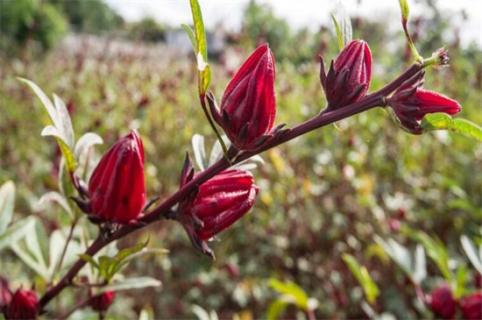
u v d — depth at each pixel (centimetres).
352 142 562
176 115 699
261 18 691
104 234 121
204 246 113
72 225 148
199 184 114
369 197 532
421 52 571
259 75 108
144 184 118
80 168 145
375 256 521
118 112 678
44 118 691
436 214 574
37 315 135
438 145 635
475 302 200
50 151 623
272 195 579
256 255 578
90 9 2686
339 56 115
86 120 681
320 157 571
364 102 111
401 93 110
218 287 559
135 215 119
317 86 625
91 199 119
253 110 108
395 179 612
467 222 561
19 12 1588
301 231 570
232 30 670
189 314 537
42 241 174
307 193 555
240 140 109
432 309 208
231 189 117
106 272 127
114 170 115
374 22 636
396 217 530
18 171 638
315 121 110
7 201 168
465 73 660
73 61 1048
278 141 110
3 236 162
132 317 508
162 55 1180
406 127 110
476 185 600
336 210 563
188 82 807
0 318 140
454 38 591
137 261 539
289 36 709
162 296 539
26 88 813
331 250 571
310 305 242
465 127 107
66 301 407
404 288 473
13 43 1545
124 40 1402
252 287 529
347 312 504
